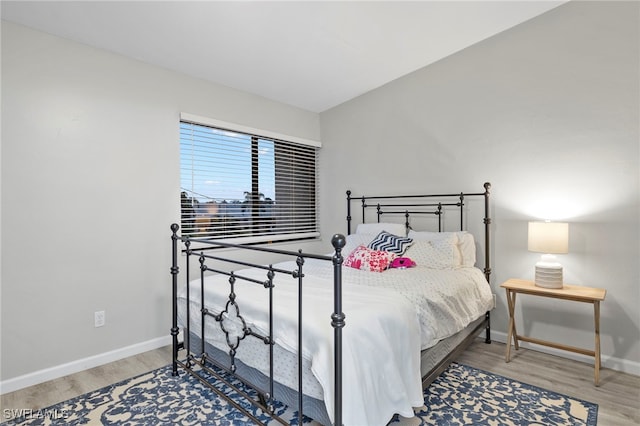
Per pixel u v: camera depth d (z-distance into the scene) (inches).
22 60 82.9
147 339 104.0
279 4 84.7
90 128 93.4
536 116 102.6
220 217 124.3
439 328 76.8
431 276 93.6
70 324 89.7
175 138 111.0
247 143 133.9
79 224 91.4
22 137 82.8
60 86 88.7
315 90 137.3
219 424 67.0
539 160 102.3
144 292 103.4
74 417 69.7
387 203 139.6
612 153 90.4
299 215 155.6
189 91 115.1
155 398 76.5
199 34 93.4
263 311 64.4
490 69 111.3
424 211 128.7
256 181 136.6
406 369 62.5
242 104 130.6
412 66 125.4
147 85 105.0
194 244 116.3
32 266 84.1
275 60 111.2
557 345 92.7
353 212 150.9
